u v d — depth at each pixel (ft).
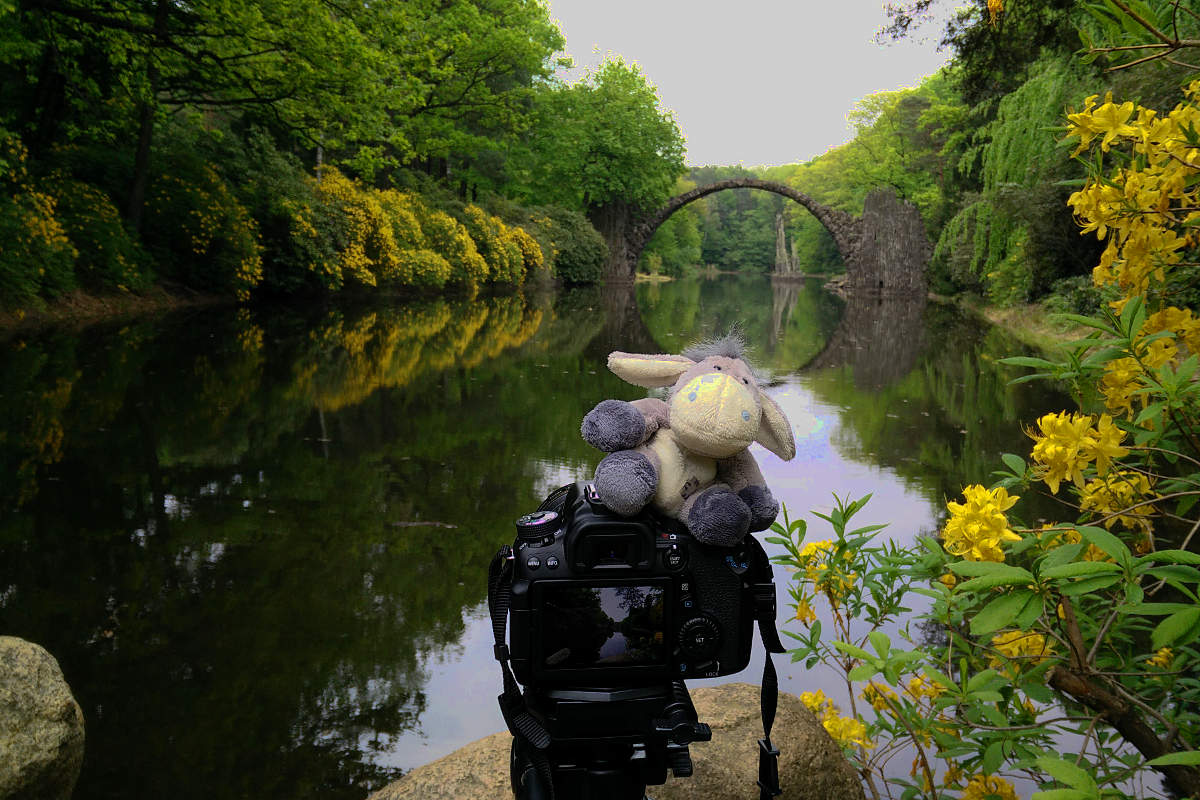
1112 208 5.77
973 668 6.84
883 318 88.94
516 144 136.05
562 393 32.89
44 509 16.31
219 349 39.14
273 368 34.99
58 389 27.17
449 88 100.48
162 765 8.60
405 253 81.97
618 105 157.07
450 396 31.35
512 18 105.91
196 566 13.96
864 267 159.43
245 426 24.34
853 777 7.75
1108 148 5.80
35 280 43.27
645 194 162.20
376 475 19.95
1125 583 4.03
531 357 44.57
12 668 6.99
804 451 24.23
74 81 50.98
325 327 52.75
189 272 58.54
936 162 153.89
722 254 398.42
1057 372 5.91
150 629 11.66
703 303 115.34
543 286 126.82
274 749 8.91
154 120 55.72
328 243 67.21
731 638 5.05
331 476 19.65
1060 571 4.02
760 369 44.09
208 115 84.94
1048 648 6.44
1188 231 5.94
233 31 49.14
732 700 8.14
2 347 34.35
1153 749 5.08
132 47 49.44
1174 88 24.12
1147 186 5.68
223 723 9.38
